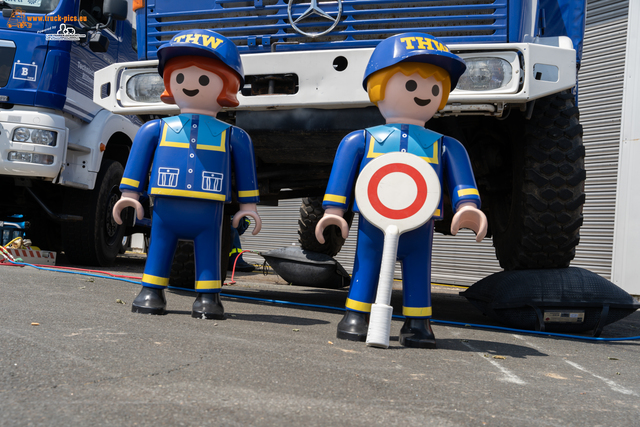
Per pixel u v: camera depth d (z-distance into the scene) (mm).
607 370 2033
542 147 3020
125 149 6188
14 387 1231
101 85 3275
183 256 3820
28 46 4734
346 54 2867
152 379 1366
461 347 2336
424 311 2285
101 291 3209
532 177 3023
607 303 3000
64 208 5492
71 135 5168
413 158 2221
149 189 2543
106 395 1220
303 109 2996
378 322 2109
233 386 1361
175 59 2586
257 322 2576
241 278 7324
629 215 7156
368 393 1402
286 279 6258
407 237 2285
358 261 2350
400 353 2051
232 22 3152
